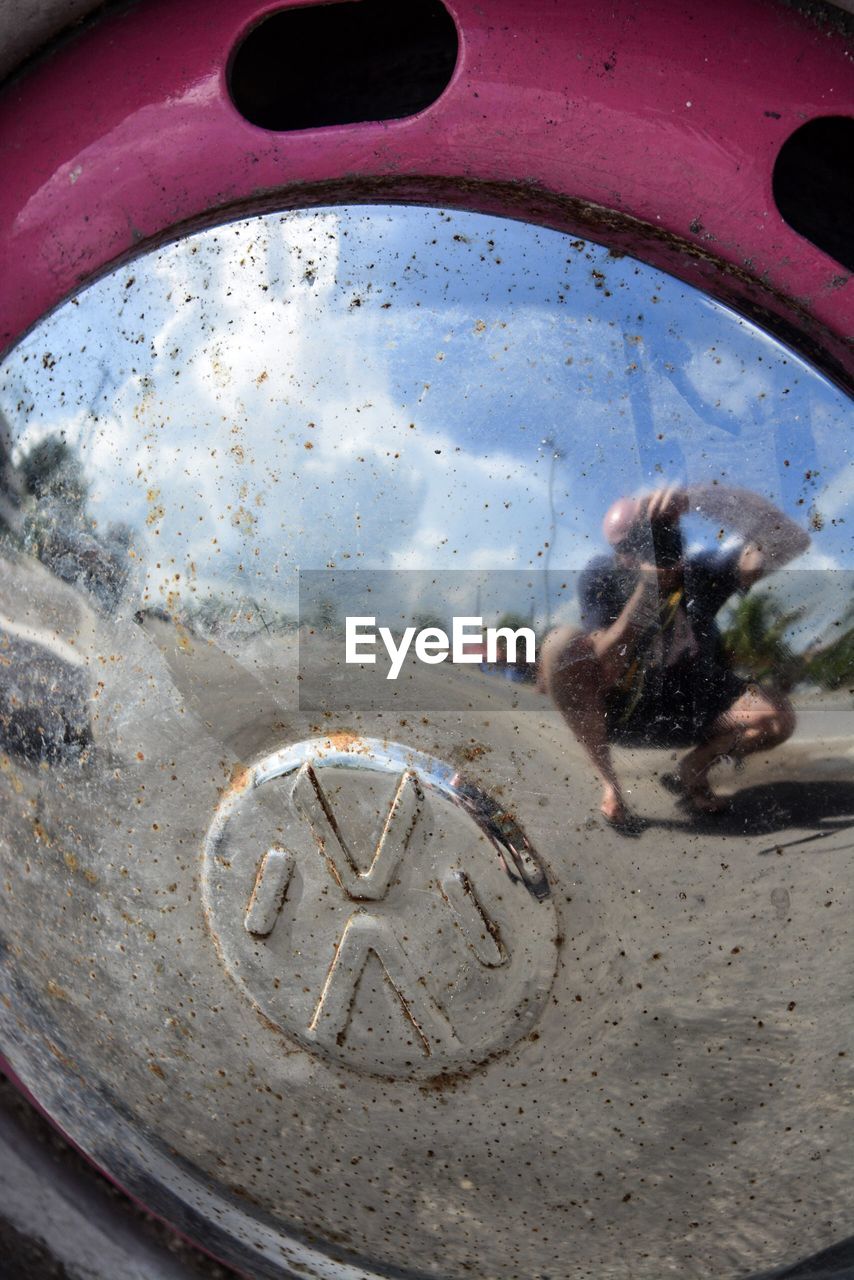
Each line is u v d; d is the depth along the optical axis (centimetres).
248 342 23
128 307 24
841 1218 25
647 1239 26
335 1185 27
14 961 28
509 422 22
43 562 25
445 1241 27
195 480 24
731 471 22
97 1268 35
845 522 22
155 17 25
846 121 25
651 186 23
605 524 22
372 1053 25
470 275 22
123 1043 27
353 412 23
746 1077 24
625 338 22
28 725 26
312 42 27
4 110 26
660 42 23
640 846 23
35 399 25
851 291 23
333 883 24
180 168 25
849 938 23
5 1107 36
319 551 23
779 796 22
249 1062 26
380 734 23
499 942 23
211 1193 29
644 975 23
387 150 24
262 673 23
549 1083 24
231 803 24
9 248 26
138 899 26
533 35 23
